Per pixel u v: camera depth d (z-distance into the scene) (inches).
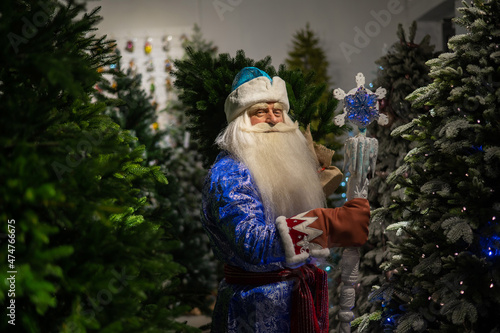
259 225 67.4
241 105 80.2
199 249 159.3
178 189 155.3
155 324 50.4
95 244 47.9
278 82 82.7
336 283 126.0
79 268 46.7
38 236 41.4
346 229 69.0
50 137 49.1
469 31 86.6
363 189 80.7
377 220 96.2
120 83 148.6
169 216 146.8
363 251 123.4
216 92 100.4
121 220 60.1
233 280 76.0
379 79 122.3
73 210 47.8
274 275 73.9
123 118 146.4
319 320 78.7
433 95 87.7
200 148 107.7
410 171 111.9
